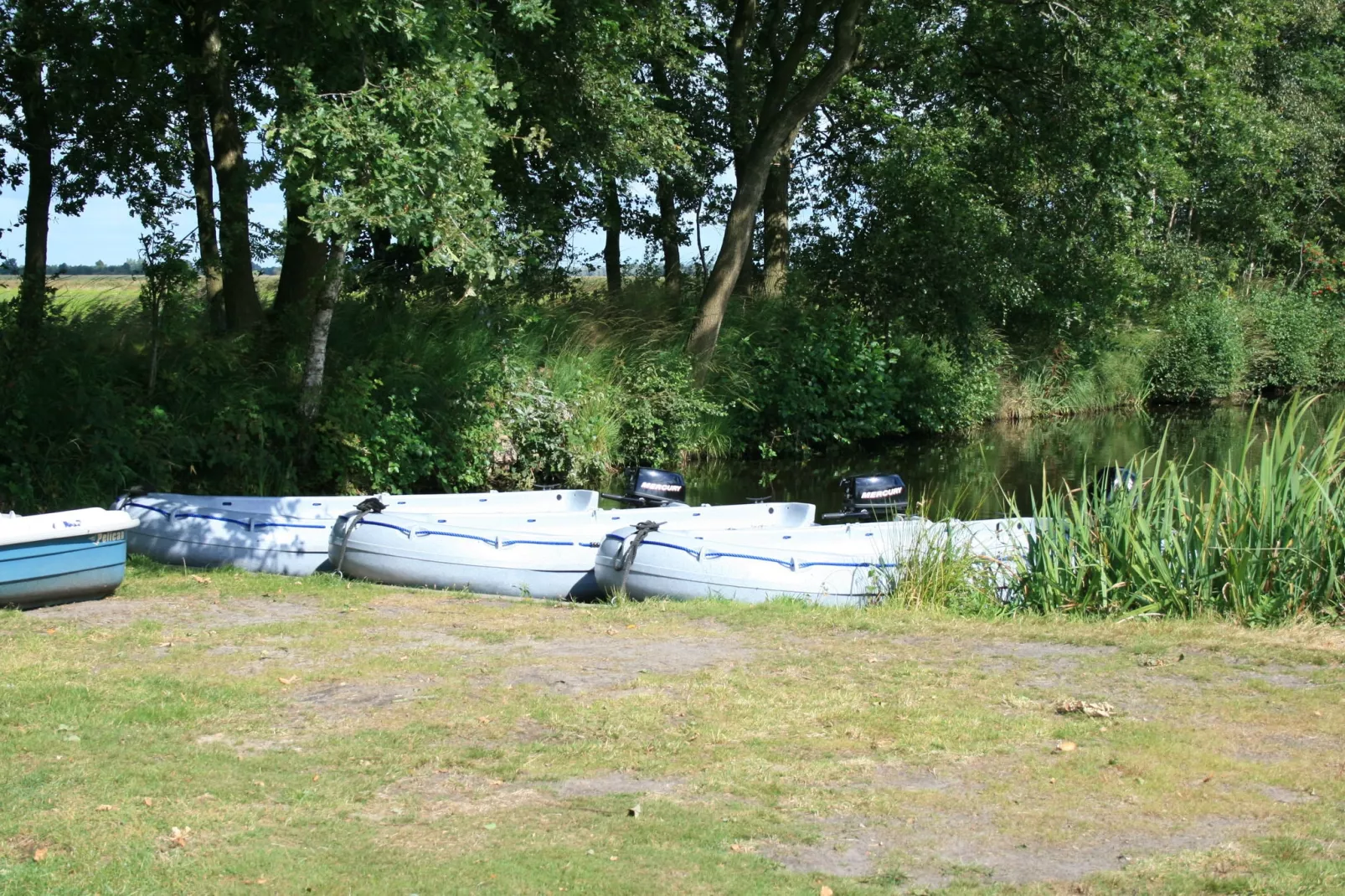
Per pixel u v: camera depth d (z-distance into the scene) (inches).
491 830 182.9
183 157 539.2
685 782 201.3
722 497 666.2
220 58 561.3
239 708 241.3
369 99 446.3
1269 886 156.6
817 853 172.9
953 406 948.0
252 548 416.5
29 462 480.7
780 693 249.4
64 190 555.2
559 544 403.9
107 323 559.8
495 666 273.9
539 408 671.8
